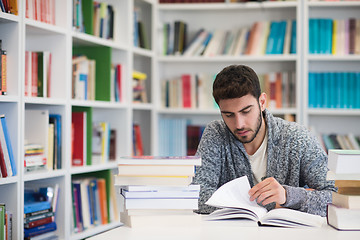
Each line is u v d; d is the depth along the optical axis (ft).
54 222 8.49
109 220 10.19
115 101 10.66
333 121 12.20
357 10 12.01
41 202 8.29
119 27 11.09
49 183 8.79
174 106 12.47
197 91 12.32
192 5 12.26
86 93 9.76
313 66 12.22
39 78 8.45
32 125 8.46
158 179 4.56
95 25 10.21
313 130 11.76
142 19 12.61
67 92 8.79
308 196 5.19
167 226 4.55
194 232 4.30
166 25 12.48
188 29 12.94
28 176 7.71
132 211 4.56
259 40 11.96
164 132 12.35
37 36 8.94
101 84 10.32
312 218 4.69
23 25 7.57
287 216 4.62
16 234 7.45
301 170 6.32
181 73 13.01
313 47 11.64
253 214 4.71
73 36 9.01
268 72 12.46
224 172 6.63
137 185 4.57
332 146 11.62
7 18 7.22
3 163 7.22
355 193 4.56
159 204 4.56
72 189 9.18
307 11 11.58
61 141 8.77
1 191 7.54
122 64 11.00
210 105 12.26
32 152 8.11
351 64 12.05
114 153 10.77
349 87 11.48
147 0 11.97
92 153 10.11
